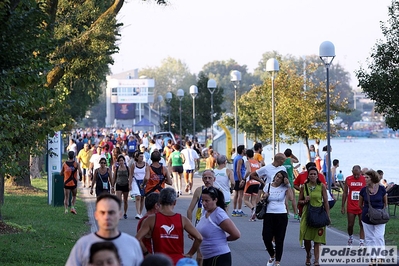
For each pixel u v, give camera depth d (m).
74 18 34.06
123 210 36.72
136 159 32.91
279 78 63.94
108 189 33.34
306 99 61.91
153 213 14.49
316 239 20.44
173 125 106.19
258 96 78.94
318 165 51.59
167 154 60.44
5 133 19.38
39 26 18.58
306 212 20.44
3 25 16.94
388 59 29.06
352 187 24.09
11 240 23.00
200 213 19.05
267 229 20.34
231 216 34.44
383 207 20.42
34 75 17.91
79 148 74.75
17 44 17.19
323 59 34.59
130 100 195.00
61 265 19.72
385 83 28.48
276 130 62.41
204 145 105.50
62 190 37.47
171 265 8.34
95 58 34.91
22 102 18.64
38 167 60.72
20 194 44.06
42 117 21.73
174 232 13.23
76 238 25.36
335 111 64.50
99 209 10.30
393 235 26.47
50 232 25.58
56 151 38.94
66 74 35.59
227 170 26.30
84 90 71.75
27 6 18.41
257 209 20.44
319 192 20.45
